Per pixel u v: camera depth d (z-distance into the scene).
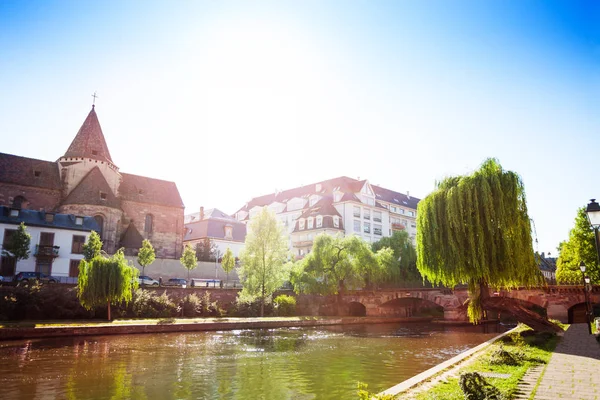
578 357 14.70
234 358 21.23
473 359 14.88
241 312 45.50
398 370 18.14
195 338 29.48
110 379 16.31
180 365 19.22
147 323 32.81
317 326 41.72
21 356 20.89
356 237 51.97
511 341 19.92
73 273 44.38
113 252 53.88
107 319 35.16
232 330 35.62
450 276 23.94
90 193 53.72
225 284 57.69
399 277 56.25
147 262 50.59
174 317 40.91
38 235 43.06
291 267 52.78
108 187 56.03
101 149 59.41
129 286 34.53
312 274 50.84
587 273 43.12
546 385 10.18
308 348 25.14
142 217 62.25
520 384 10.30
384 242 61.50
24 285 34.12
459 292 47.34
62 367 18.38
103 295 32.94
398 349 24.77
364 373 17.52
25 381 15.78
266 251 47.03
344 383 15.73
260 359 20.95
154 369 18.30
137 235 59.56
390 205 86.00
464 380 8.59
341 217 75.50
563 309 38.25
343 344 27.16
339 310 53.69
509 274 22.73
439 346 26.30
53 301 34.19
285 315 48.56
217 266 60.66
